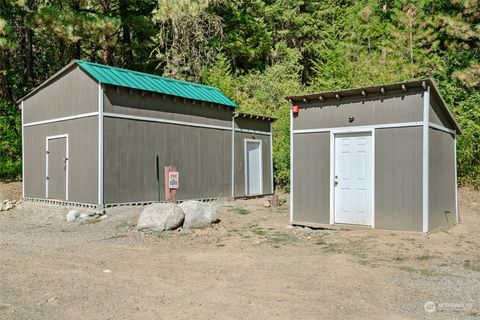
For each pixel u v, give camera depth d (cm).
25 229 892
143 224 840
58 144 1171
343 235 761
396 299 432
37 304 417
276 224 904
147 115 1148
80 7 1766
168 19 1930
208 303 420
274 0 2611
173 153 1215
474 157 1430
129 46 2275
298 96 864
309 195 874
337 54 2136
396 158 775
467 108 1534
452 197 921
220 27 2103
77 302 423
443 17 1698
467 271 539
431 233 754
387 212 784
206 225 877
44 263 585
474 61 1585
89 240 764
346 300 429
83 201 1071
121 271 542
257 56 2417
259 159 1541
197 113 1297
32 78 2092
